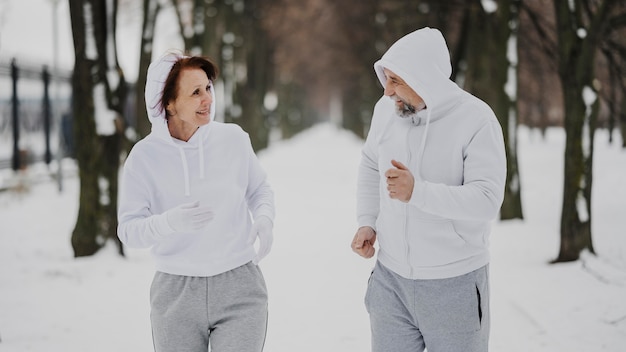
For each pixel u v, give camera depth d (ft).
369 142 9.52
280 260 24.97
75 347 15.42
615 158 61.21
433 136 8.39
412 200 7.81
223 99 76.28
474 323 8.50
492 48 36.78
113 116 26.61
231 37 77.20
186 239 8.54
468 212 7.89
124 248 26.73
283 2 96.53
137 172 8.68
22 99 55.52
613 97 35.58
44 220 37.14
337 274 22.53
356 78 136.87
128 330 16.75
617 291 18.52
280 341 15.64
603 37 24.48
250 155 9.34
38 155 58.75
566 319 16.42
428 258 8.46
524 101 93.04
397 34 71.61
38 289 21.16
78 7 26.20
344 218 36.14
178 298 8.59
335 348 15.10
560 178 55.57
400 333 8.98
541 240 28.71
